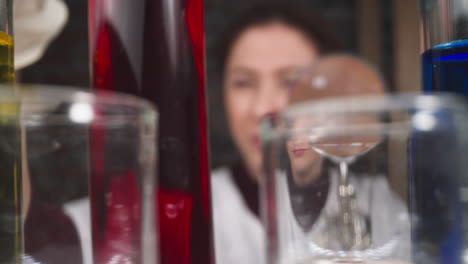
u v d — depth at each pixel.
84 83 1.29
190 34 0.16
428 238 0.12
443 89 0.16
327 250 0.13
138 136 0.11
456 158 0.12
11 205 0.12
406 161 0.12
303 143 0.12
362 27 1.46
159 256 0.15
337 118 0.12
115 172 0.11
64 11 0.22
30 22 0.20
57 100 0.11
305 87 0.64
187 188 0.15
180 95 0.15
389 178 0.13
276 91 0.98
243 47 0.99
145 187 0.11
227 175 1.06
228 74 1.01
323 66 0.64
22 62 0.21
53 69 1.27
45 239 0.12
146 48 0.15
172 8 0.15
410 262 0.12
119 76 0.15
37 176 0.11
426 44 0.17
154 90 0.15
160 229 0.15
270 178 0.13
